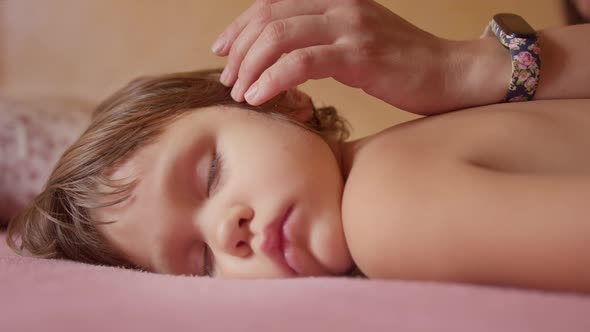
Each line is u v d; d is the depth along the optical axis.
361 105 1.36
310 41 0.70
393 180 0.58
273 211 0.67
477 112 0.70
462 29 1.29
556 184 0.50
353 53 0.70
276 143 0.73
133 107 0.85
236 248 0.67
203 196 0.74
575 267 0.48
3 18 1.82
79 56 1.78
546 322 0.38
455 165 0.57
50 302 0.50
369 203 0.58
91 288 0.55
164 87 0.92
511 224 0.49
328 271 0.68
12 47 1.83
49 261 0.76
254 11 0.76
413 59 0.72
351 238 0.62
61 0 1.78
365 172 0.63
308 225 0.68
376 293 0.46
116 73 1.76
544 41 0.75
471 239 0.51
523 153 0.62
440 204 0.53
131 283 0.57
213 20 1.66
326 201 0.69
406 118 1.35
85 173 0.79
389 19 0.73
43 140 1.44
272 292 0.50
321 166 0.72
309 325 0.41
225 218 0.68
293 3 0.73
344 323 0.41
